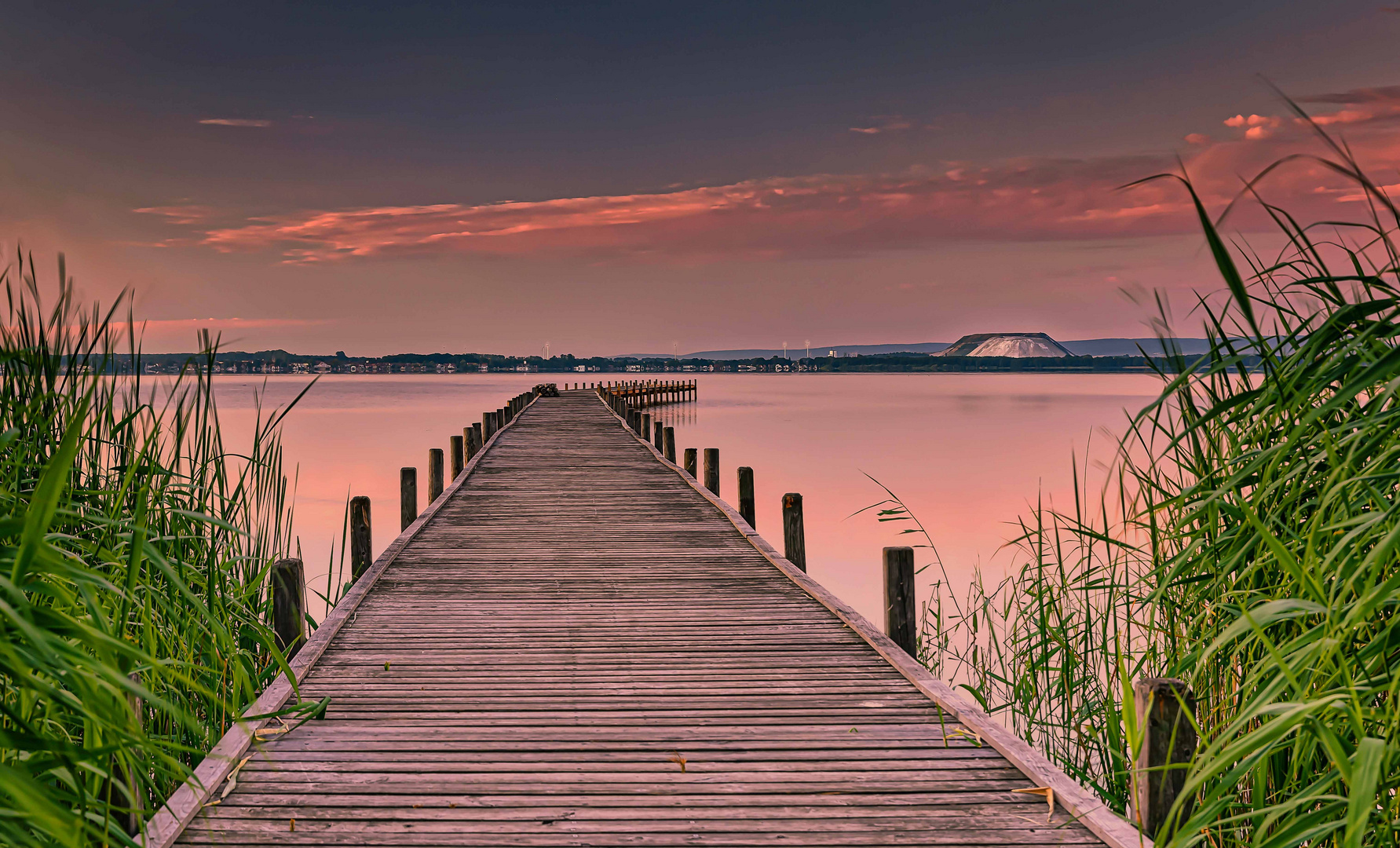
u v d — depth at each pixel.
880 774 3.02
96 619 1.75
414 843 2.54
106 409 2.73
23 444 2.29
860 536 14.02
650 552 6.70
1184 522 2.17
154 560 2.01
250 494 4.02
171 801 2.67
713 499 8.83
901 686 3.92
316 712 3.47
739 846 2.54
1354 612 1.61
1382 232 1.83
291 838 2.55
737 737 3.33
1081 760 3.93
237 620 3.28
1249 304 1.57
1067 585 4.00
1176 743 2.50
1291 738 2.00
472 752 3.18
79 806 1.83
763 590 5.62
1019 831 2.65
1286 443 1.89
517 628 4.77
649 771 3.04
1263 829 1.89
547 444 14.57
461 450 11.62
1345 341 1.93
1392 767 1.83
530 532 7.45
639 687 3.89
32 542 1.44
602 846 2.54
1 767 1.21
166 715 2.94
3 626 1.50
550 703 3.69
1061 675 3.98
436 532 7.41
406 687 3.86
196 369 2.91
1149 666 3.11
